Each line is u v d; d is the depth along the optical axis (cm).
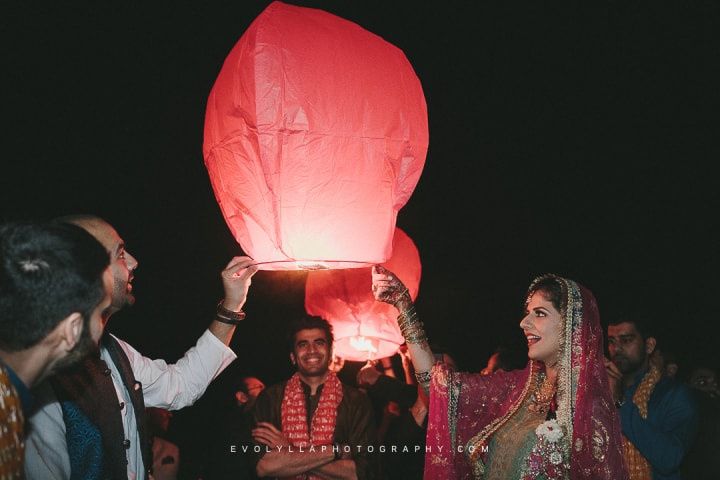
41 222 150
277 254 226
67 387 208
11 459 133
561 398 251
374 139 224
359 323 392
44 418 200
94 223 221
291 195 218
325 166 219
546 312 258
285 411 355
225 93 226
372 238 228
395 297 290
